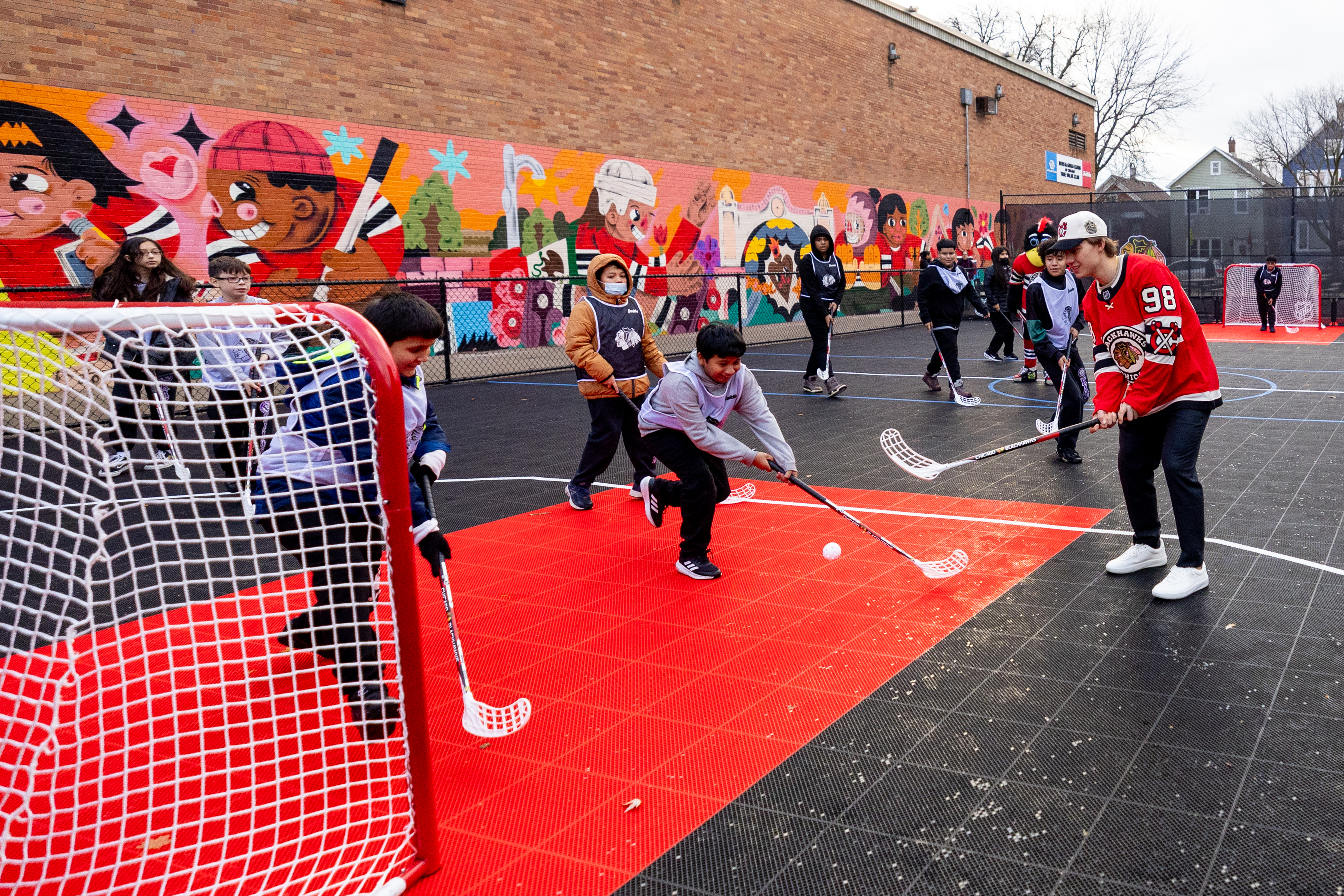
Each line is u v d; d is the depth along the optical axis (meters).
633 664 3.74
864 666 3.63
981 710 3.24
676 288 17.05
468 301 13.68
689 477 4.60
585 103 15.20
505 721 2.88
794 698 3.39
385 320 3.17
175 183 10.62
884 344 18.00
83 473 2.52
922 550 5.04
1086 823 2.55
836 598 4.38
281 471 3.21
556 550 5.28
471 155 13.59
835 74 20.72
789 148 19.48
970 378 12.21
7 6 9.34
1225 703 3.19
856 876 2.39
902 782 2.81
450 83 13.28
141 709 3.37
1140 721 3.10
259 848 2.57
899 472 6.93
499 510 6.25
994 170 27.09
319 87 11.84
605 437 6.00
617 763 2.99
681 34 16.88
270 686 2.84
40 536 5.40
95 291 6.72
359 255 12.38
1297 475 6.29
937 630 3.95
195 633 4.05
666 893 2.36
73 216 9.89
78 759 2.54
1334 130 42.19
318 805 2.80
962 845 2.49
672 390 4.41
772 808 2.71
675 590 4.55
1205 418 4.12
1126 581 4.43
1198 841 2.45
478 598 4.54
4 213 9.45
